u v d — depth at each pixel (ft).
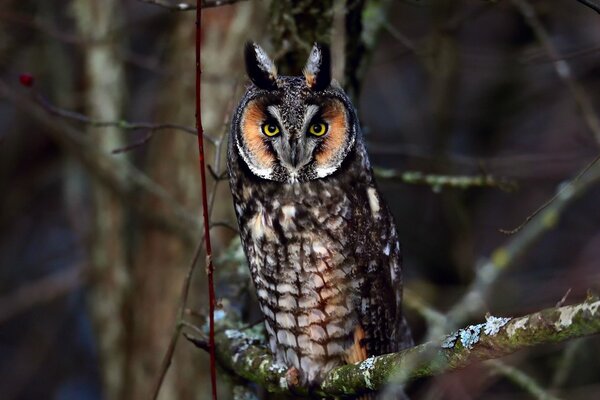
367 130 29.25
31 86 29.04
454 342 18.79
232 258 29.04
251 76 25.72
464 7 44.73
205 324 27.25
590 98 49.65
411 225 47.85
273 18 28.50
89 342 50.47
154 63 41.14
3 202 48.21
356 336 25.72
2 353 49.06
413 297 32.53
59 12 48.60
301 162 24.84
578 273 37.58
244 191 25.67
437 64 43.14
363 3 28.27
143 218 41.42
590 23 48.52
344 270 25.21
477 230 48.85
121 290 42.50
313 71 25.23
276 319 25.80
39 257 51.93
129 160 42.80
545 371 41.22
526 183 49.65
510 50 49.93
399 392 25.53
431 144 48.01
